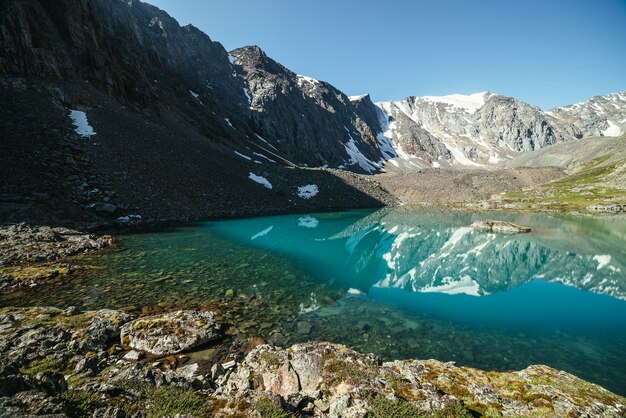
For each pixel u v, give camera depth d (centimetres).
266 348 1188
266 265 2791
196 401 732
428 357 1423
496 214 7750
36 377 647
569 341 1625
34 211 3186
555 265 3228
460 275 2873
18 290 1823
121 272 2277
